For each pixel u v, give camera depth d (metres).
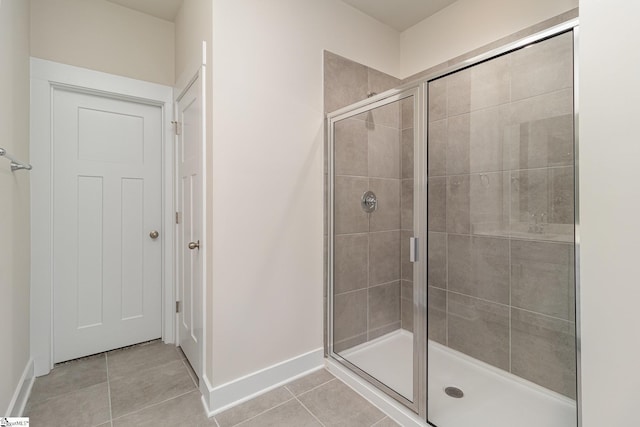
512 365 1.84
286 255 1.92
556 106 1.56
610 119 0.79
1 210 1.38
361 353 2.17
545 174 1.65
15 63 1.61
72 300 2.15
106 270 2.28
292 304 1.95
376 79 2.44
